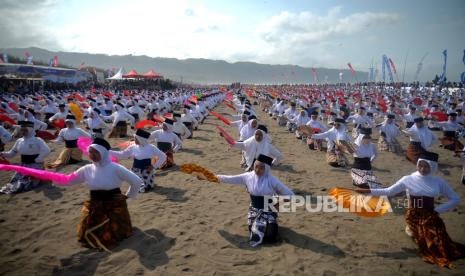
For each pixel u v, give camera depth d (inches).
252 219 213.0
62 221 237.6
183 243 207.3
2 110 602.5
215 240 212.2
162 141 382.9
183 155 462.6
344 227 235.1
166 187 318.0
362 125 562.3
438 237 191.0
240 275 174.4
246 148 309.7
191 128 612.7
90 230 198.8
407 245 208.8
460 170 397.1
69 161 379.9
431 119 749.3
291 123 697.0
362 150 307.3
